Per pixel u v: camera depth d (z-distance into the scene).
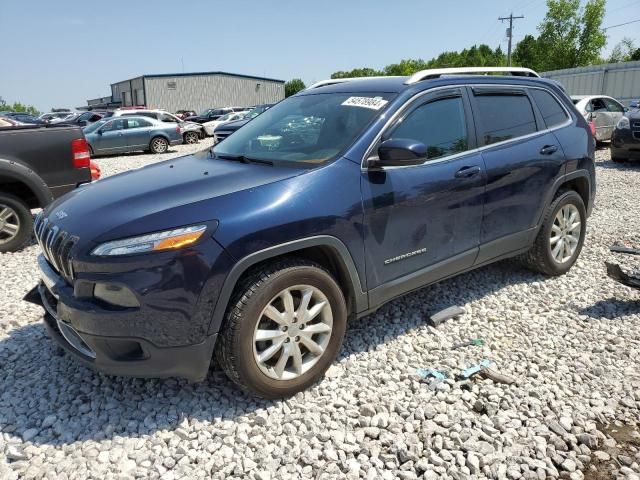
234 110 30.44
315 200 2.95
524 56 65.94
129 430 2.75
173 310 2.58
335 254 3.07
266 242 2.74
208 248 2.61
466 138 3.82
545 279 4.74
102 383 3.17
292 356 2.96
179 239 2.57
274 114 4.14
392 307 4.15
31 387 3.16
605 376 3.22
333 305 3.05
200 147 22.42
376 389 3.09
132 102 50.78
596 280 4.73
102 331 2.61
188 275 2.57
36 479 2.42
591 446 2.63
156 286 2.54
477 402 2.90
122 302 2.59
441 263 3.68
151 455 2.57
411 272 3.50
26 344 3.69
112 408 2.93
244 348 2.73
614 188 9.08
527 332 3.79
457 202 3.66
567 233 4.76
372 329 3.80
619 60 56.50
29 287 4.87
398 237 3.35
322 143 3.39
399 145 3.04
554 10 45.94
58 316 2.88
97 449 2.62
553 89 4.72
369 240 3.19
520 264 4.77
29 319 4.11
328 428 2.76
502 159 3.97
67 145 6.02
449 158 3.66
